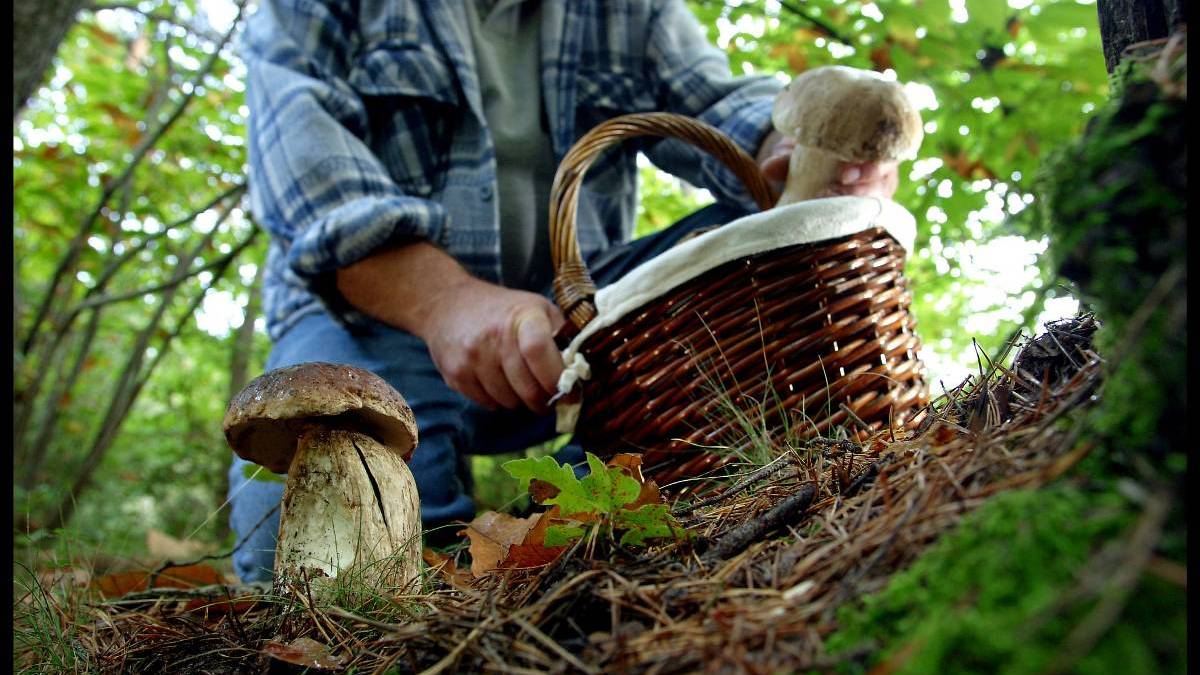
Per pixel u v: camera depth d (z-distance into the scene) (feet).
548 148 3.92
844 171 2.78
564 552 1.73
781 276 2.48
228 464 10.41
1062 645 0.94
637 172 4.29
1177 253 1.12
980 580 1.07
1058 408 1.48
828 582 1.35
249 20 4.02
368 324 3.52
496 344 2.86
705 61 4.14
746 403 2.43
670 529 1.71
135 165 6.80
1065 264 1.31
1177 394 1.10
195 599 2.34
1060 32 3.96
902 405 2.50
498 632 1.52
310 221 3.34
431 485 3.30
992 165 4.47
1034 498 1.14
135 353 7.70
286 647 1.75
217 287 9.86
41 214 8.92
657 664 1.28
